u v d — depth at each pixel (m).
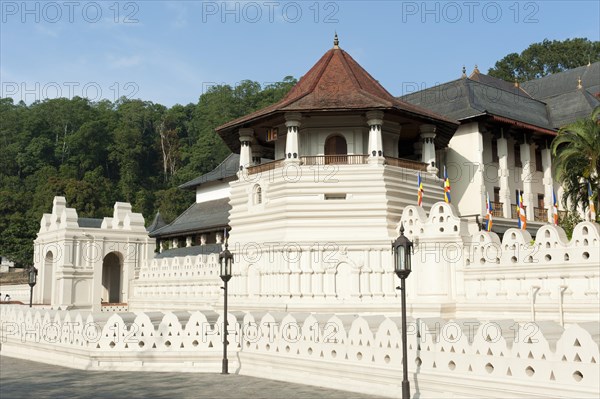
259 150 43.78
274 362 19.47
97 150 128.75
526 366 13.38
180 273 47.22
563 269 25.28
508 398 13.46
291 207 34.72
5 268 97.38
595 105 52.09
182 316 23.02
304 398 15.91
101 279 56.44
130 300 53.72
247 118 38.31
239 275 36.88
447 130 40.84
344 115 36.81
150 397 16.06
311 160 37.28
